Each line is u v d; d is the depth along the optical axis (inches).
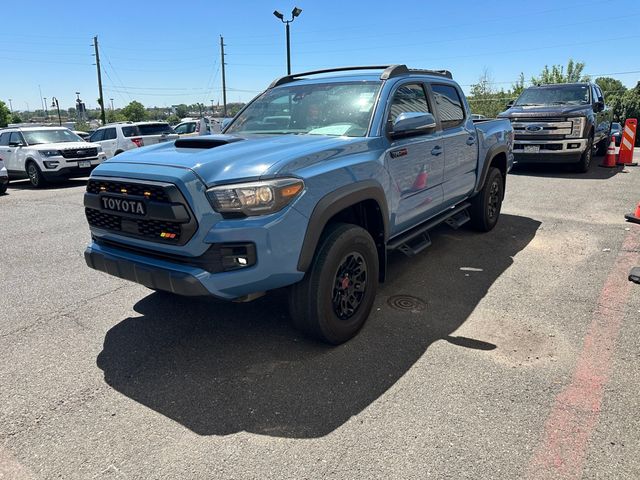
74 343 141.2
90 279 195.3
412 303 162.9
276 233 112.0
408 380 118.1
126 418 106.7
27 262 219.9
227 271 111.3
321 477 88.4
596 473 87.8
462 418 103.6
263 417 106.0
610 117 565.6
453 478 87.3
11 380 122.4
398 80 165.9
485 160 225.3
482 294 169.8
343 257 129.6
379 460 92.1
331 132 152.0
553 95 463.5
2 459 94.7
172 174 112.0
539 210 293.9
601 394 110.8
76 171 507.8
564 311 154.5
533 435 98.0
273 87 190.7
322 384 117.6
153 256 121.8
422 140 168.2
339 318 134.3
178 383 119.7
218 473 90.0
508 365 124.0
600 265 195.5
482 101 1101.7
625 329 141.5
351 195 129.3
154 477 89.4
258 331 145.3
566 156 411.5
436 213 193.6
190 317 156.2
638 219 250.7
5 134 542.6
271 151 123.3
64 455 95.6
